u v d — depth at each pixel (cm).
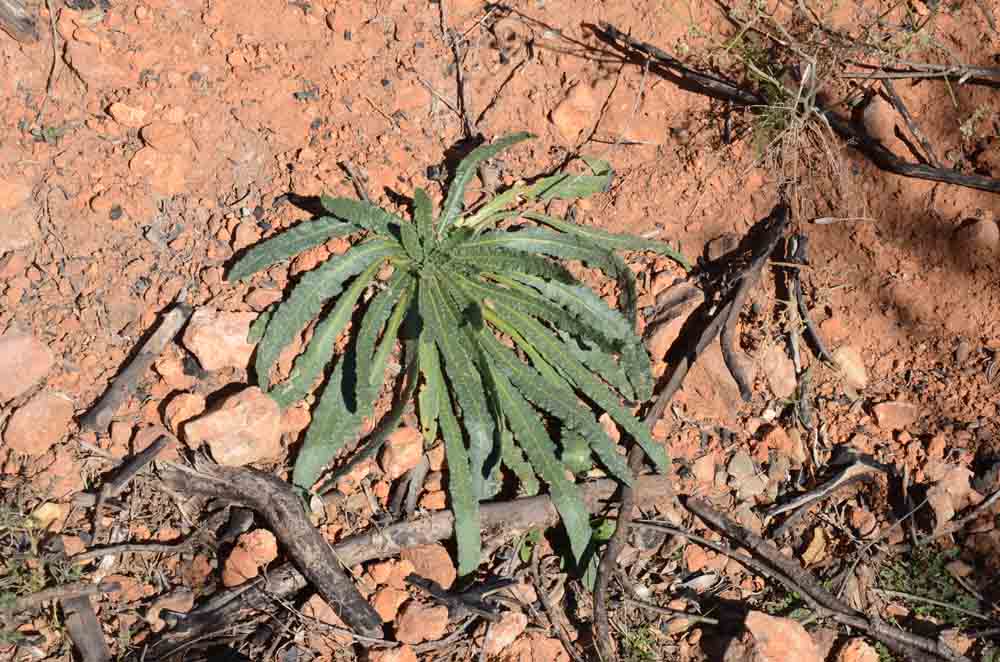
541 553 291
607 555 275
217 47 327
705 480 305
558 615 281
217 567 276
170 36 324
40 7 313
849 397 318
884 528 298
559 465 283
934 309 322
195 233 312
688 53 344
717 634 278
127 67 317
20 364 284
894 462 306
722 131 339
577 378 294
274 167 323
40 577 259
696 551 294
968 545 292
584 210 334
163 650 259
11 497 271
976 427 308
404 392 283
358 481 292
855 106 337
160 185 312
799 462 309
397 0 348
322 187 322
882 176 330
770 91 333
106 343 297
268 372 287
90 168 310
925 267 325
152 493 281
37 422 278
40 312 297
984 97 332
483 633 271
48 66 313
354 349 294
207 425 274
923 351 321
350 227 304
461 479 278
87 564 270
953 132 333
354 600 265
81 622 257
